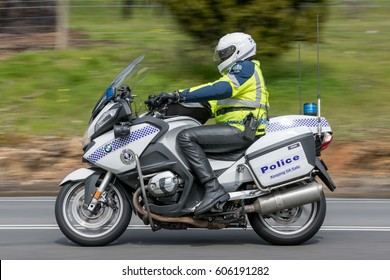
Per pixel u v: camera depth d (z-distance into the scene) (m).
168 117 16.70
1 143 28.53
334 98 31.53
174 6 31.41
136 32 37.12
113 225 16.59
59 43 35.69
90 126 16.52
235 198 16.39
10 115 30.67
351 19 37.94
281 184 16.55
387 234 18.39
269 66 33.41
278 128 16.73
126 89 16.61
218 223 16.42
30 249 16.48
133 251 16.30
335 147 28.02
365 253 16.16
